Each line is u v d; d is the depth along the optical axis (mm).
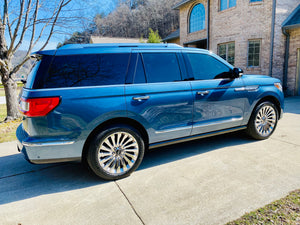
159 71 2984
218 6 12047
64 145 2439
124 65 2785
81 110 2455
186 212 2029
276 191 2291
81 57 2602
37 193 2512
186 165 3072
